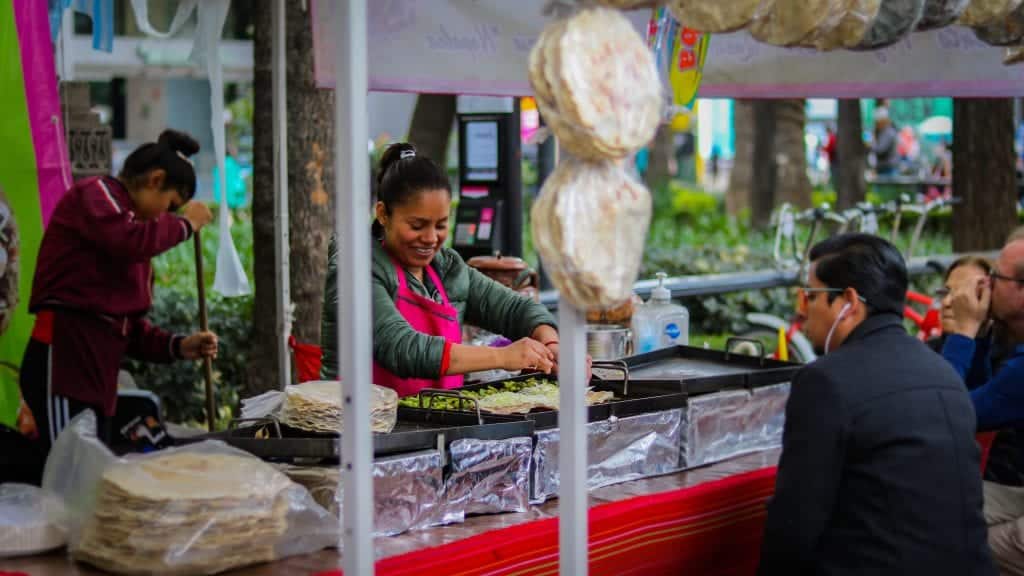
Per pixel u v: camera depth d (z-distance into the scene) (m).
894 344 2.54
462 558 2.36
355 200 1.99
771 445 3.38
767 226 15.69
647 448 2.96
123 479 2.21
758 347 3.52
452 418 2.72
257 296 4.86
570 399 2.07
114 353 3.75
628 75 1.94
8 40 3.91
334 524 2.37
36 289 3.69
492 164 5.53
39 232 4.03
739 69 4.45
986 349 3.44
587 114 1.89
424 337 2.85
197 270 4.20
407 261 3.05
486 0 3.94
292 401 2.58
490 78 4.00
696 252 11.07
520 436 2.67
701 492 2.88
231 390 6.23
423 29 3.86
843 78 4.51
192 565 2.17
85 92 4.88
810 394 2.48
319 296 4.78
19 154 3.96
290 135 4.71
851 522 2.46
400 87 3.85
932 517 2.42
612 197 1.99
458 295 3.25
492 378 3.73
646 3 2.00
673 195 19.17
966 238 7.52
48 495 2.39
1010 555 3.14
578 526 2.09
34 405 3.68
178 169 3.69
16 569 2.23
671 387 3.09
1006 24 2.91
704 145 19.39
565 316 2.07
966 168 7.50
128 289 3.76
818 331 2.65
